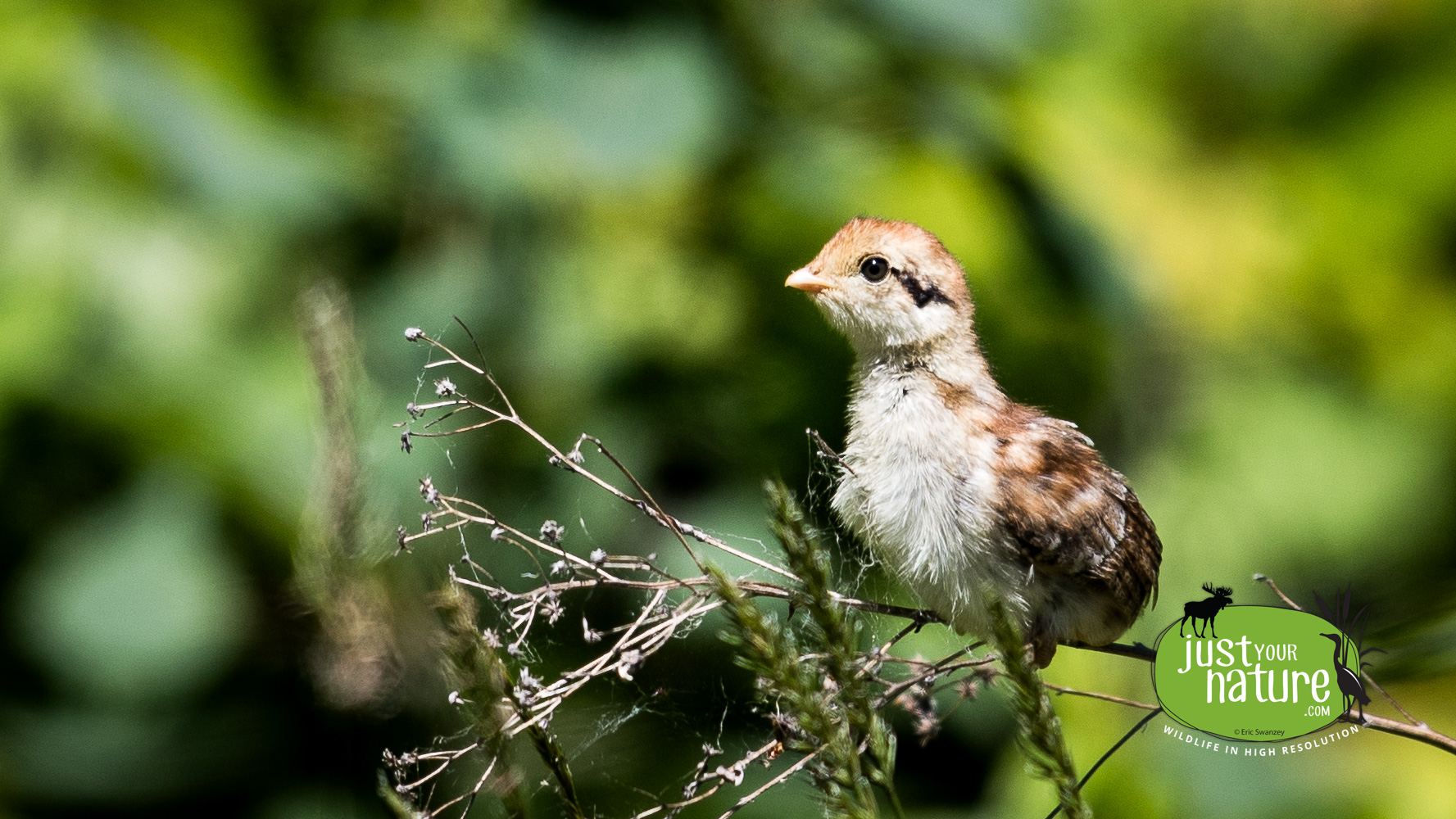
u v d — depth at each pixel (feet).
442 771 12.18
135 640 12.33
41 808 12.35
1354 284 12.69
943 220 12.46
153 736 12.35
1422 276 12.73
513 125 12.34
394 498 12.32
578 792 12.36
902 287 12.28
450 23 12.40
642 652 12.09
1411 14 12.71
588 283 12.46
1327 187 12.73
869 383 12.29
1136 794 12.44
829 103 12.45
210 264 12.39
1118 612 12.24
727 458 12.47
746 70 12.40
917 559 12.22
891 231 12.30
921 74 12.45
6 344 12.34
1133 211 12.62
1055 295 12.48
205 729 12.34
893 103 12.45
